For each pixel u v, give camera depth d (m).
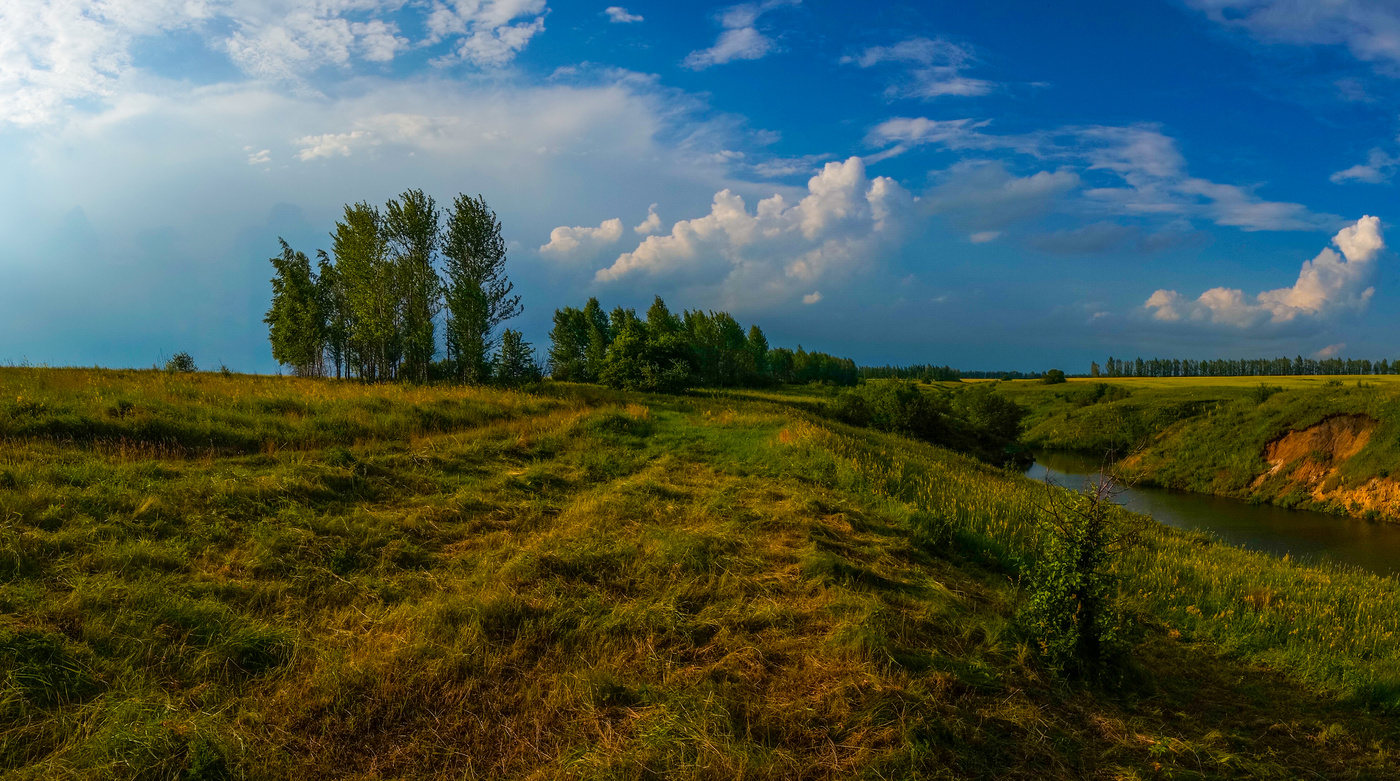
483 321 32.00
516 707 4.88
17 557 5.94
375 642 5.57
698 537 8.45
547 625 5.99
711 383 69.12
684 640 6.01
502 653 5.54
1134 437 54.38
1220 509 31.61
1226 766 4.82
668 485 11.95
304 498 9.03
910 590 7.75
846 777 4.20
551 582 6.93
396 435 15.31
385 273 30.80
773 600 7.04
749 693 5.17
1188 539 16.22
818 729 4.72
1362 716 6.10
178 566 6.57
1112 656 6.28
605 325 63.97
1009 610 7.81
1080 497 6.72
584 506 10.09
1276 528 27.05
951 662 5.84
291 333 34.72
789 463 14.98
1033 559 10.17
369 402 17.78
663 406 29.45
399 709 4.71
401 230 30.77
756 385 76.19
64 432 10.92
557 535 8.70
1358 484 30.34
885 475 14.09
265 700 4.70
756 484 12.97
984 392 55.31
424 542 8.28
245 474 9.77
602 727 4.62
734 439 18.05
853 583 7.59
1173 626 8.39
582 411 21.81
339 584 6.74
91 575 5.98
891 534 10.38
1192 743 5.07
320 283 36.47
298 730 4.45
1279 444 35.69
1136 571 10.41
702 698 4.90
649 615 6.30
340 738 4.43
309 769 4.10
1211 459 38.28
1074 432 59.34
